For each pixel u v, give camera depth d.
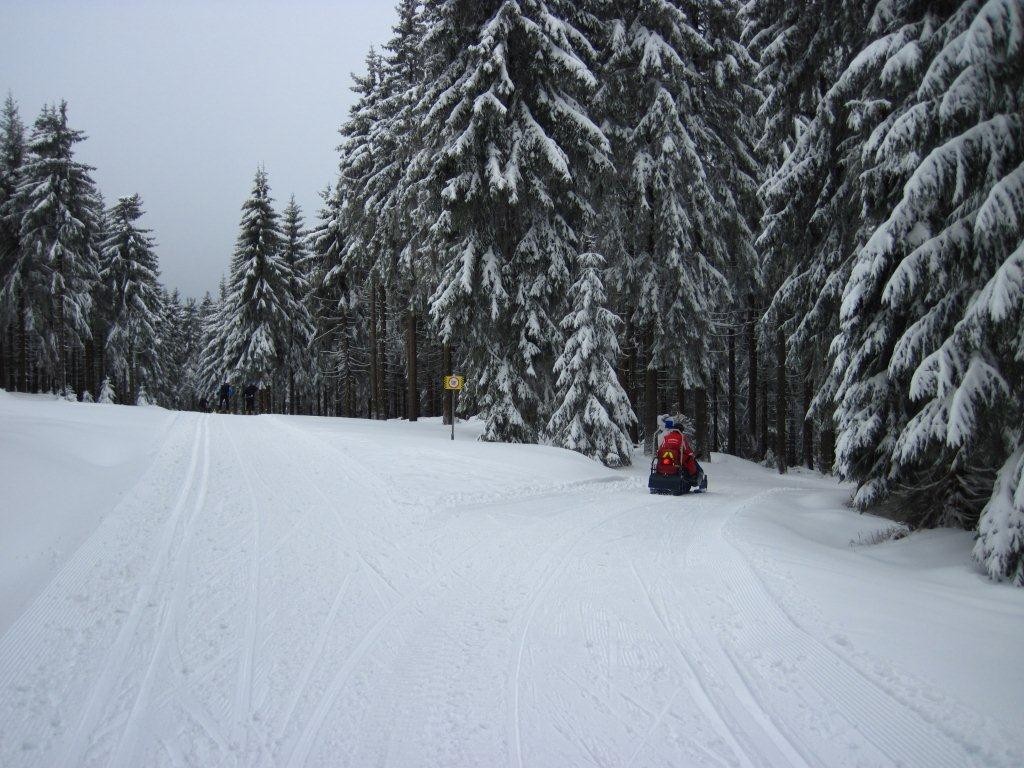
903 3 9.25
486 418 19.56
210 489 10.98
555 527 9.38
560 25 16.53
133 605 5.94
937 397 7.93
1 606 5.80
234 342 41.47
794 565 6.92
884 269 9.45
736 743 3.68
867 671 4.48
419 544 8.20
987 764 3.39
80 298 37.31
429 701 4.23
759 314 27.39
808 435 29.50
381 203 27.11
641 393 32.75
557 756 3.58
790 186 14.98
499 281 17.78
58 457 11.44
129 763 3.53
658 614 5.75
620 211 21.80
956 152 7.41
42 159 35.75
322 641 5.23
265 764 3.52
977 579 6.85
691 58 21.53
